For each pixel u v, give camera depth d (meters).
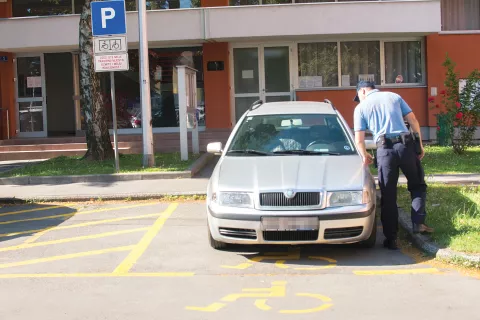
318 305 4.83
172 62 17.69
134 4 17.89
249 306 4.84
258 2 17.50
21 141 16.66
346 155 6.88
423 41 17.06
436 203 8.11
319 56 17.31
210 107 17.33
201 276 5.71
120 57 11.32
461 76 16.97
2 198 10.04
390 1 15.64
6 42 16.70
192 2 17.64
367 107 6.49
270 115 7.72
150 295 5.18
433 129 16.91
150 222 8.22
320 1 17.45
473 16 17.36
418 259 6.12
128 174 11.36
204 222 8.13
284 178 6.12
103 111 13.65
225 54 17.19
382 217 6.55
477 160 12.16
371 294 5.07
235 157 6.96
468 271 5.62
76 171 11.95
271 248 6.68
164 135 16.64
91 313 4.75
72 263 6.27
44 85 18.23
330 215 5.86
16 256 6.62
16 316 4.71
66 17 16.47
